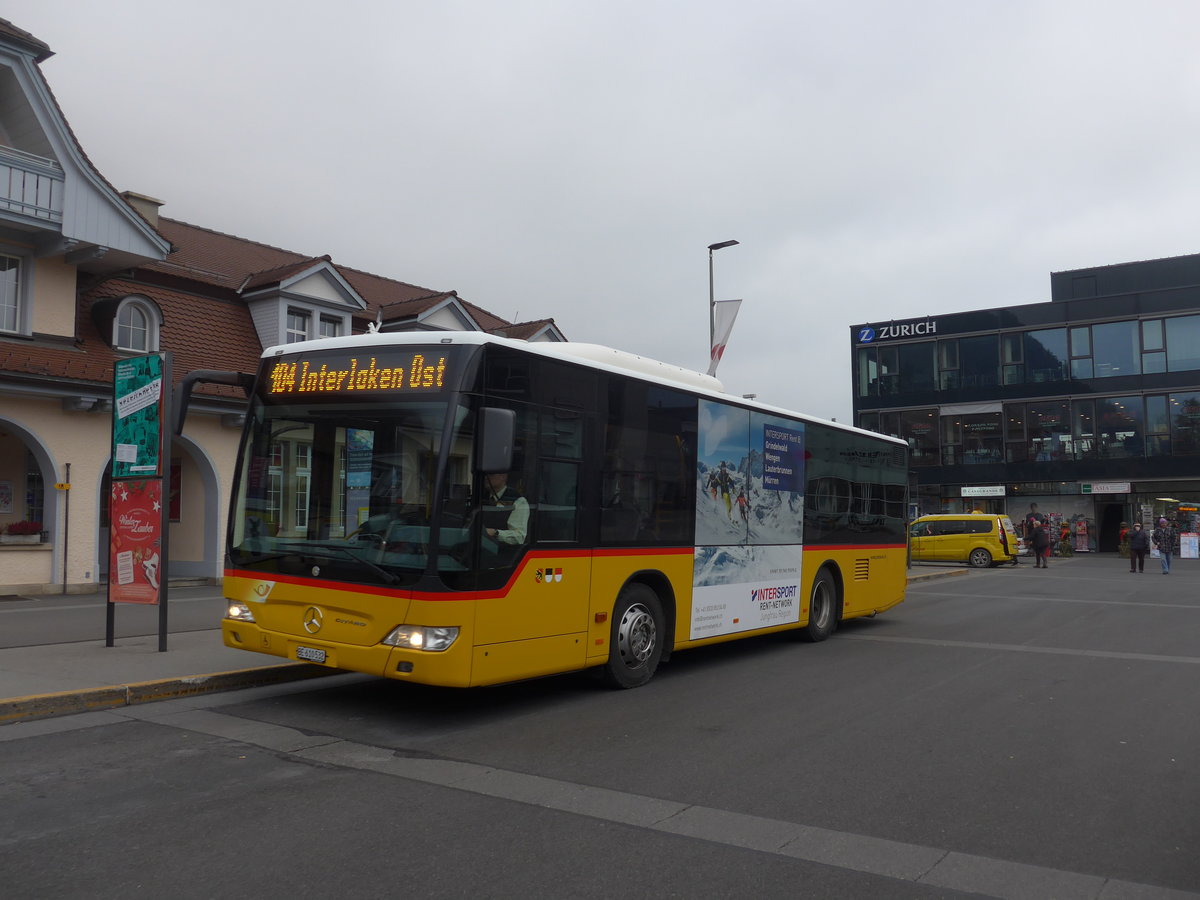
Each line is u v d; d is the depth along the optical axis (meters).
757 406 11.09
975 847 4.77
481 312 30.69
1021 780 5.97
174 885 4.11
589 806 5.34
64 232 17.02
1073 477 44.03
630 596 8.91
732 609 10.45
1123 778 6.04
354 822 4.99
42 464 16.92
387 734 7.04
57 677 8.30
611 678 8.73
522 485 7.54
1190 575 28.30
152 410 9.79
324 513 7.48
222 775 5.86
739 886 4.22
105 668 8.80
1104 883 4.32
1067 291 49.94
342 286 22.72
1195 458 41.62
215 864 4.37
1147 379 42.72
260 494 7.93
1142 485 42.81
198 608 14.34
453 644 6.82
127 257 18.27
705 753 6.55
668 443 9.41
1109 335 43.72
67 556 17.05
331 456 7.53
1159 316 42.59
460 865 4.40
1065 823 5.16
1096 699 8.65
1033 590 22.48
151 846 4.59
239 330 21.56
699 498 9.88
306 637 7.34
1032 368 45.34
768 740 6.96
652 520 9.11
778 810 5.32
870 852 4.68
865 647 12.18
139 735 6.88
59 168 17.09
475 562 7.00
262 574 7.69
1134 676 9.94
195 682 8.38
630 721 7.57
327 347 7.85
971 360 46.81
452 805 5.32
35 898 3.96
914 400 47.91
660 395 9.32
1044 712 8.05
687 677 9.74
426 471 6.98
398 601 6.84
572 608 8.00
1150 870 4.48
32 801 5.29
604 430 8.48
